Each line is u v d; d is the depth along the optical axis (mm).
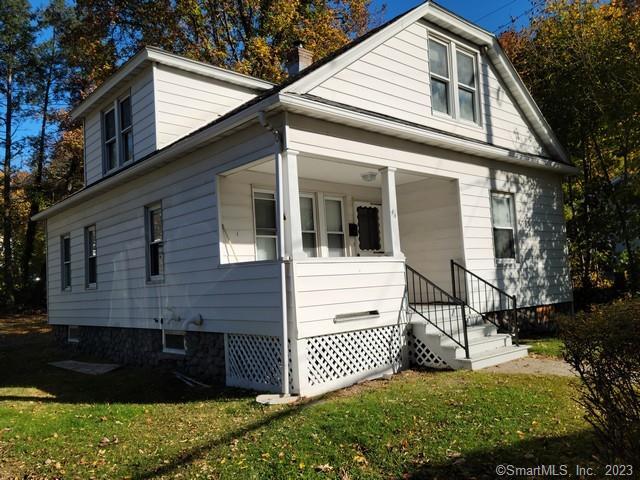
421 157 8711
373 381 7176
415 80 9023
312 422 5133
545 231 11664
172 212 9047
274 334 6727
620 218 12266
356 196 10695
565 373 6930
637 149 12227
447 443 4344
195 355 8461
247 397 6680
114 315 10906
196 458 4480
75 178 25875
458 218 9461
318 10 20797
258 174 8781
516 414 5027
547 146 12125
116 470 4398
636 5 12383
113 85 11367
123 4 18875
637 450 3000
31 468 4629
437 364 7719
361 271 7398
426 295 9812
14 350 13312
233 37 20609
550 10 13516
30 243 25188
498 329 9922
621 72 11336
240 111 7246
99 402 7188
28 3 25109
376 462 4082
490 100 10711
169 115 10477
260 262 6984
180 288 8766
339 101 7625
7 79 25297
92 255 12219
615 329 3033
